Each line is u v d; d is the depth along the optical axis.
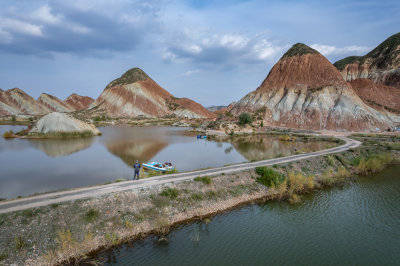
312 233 18.12
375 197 25.30
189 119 154.12
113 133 80.00
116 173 30.52
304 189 26.86
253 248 15.99
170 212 19.45
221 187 24.00
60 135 66.12
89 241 15.35
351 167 35.81
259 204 22.81
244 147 54.72
